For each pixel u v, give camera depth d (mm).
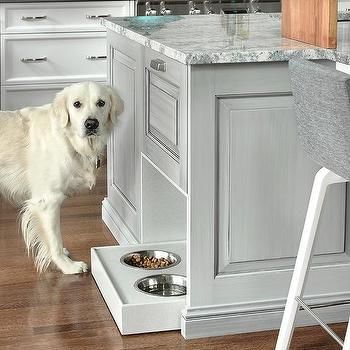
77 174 4512
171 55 3855
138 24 4594
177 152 3977
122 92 4770
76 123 4402
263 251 3967
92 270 4516
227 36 4156
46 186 4496
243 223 3930
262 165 3900
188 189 3863
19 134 4535
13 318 4129
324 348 3885
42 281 4473
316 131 3322
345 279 4047
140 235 4629
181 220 4645
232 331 3975
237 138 3859
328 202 3994
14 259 4727
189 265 3908
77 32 6223
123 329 3982
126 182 4828
